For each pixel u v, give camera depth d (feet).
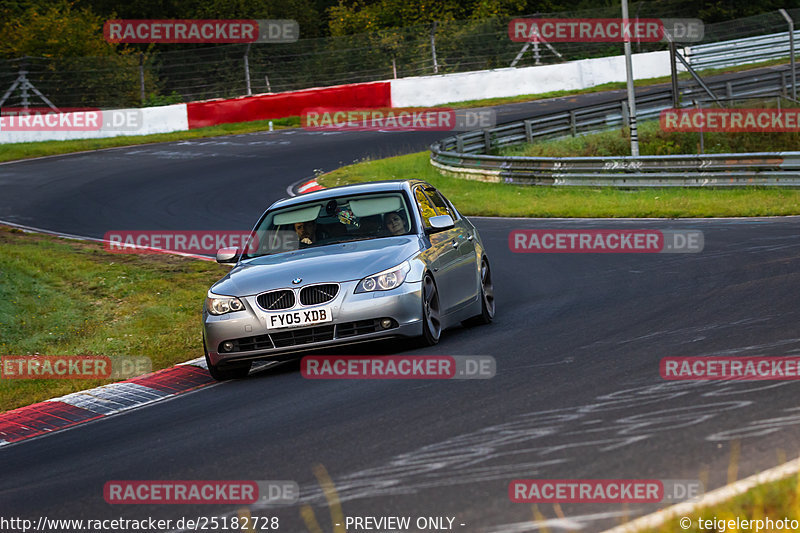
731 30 427.33
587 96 361.51
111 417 65.26
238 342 67.92
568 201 183.21
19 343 97.55
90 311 110.63
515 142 263.49
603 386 51.60
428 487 37.83
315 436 48.44
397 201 76.48
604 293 91.09
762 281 85.56
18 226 176.86
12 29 413.18
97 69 354.95
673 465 36.91
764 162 175.42
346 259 68.95
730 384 48.88
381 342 72.90
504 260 124.16
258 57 373.81
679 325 68.69
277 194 205.87
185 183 227.40
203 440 51.90
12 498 45.85
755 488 30.96
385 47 384.47
